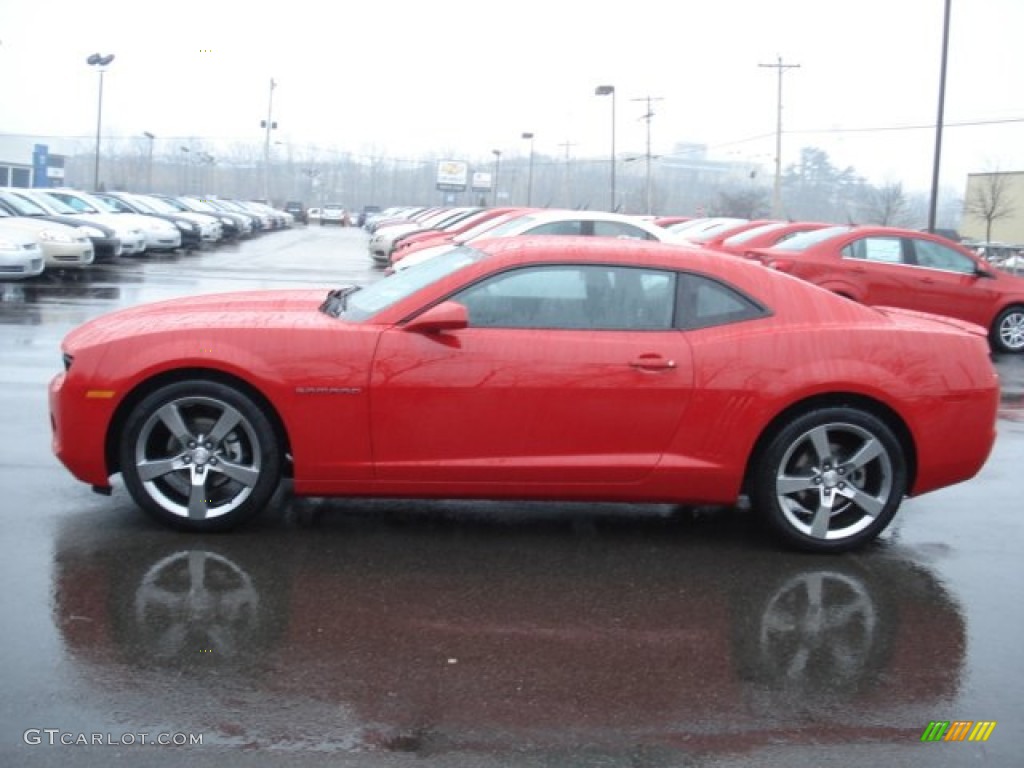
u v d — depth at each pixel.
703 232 20.45
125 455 5.21
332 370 5.12
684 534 5.72
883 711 3.79
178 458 5.25
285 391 5.12
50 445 6.88
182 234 29.95
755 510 5.50
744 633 4.44
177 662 3.95
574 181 91.69
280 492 6.14
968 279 13.88
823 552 5.46
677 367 5.21
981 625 4.62
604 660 4.12
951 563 5.43
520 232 13.12
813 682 4.00
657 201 76.56
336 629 4.30
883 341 5.38
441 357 5.14
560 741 3.49
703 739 3.55
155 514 5.29
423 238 18.86
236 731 3.48
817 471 5.39
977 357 5.50
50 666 3.87
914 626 4.58
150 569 4.85
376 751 3.38
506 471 5.21
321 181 107.44
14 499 5.77
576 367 5.18
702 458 5.28
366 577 4.89
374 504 5.98
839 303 5.52
